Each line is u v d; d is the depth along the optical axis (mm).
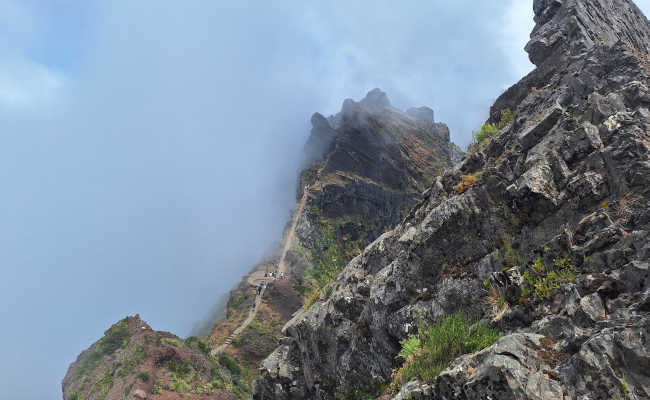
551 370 6680
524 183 10055
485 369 7086
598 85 12531
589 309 7152
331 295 20188
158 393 42875
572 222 9352
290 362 21766
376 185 180250
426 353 9781
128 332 59125
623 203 8438
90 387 47938
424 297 12633
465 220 11984
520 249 10320
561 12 19312
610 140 9594
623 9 24766
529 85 17906
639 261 7090
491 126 17391
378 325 14531
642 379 5641
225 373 55125
